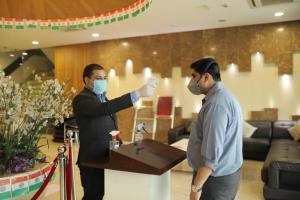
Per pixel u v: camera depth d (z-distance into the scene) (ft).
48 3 4.06
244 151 17.26
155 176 5.41
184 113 21.86
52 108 5.44
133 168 4.95
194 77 5.36
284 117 19.07
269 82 19.35
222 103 4.86
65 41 24.39
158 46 22.30
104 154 6.33
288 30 18.65
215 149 4.66
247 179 13.47
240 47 19.84
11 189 5.00
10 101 4.99
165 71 22.16
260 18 17.75
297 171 9.87
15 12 4.07
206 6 15.19
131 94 5.44
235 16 17.21
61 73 26.68
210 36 20.61
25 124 5.41
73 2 4.01
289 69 18.75
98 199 6.56
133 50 23.24
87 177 6.48
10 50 29.22
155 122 21.85
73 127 6.81
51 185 12.02
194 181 4.75
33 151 5.72
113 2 3.91
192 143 5.23
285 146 14.82
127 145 5.73
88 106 5.96
